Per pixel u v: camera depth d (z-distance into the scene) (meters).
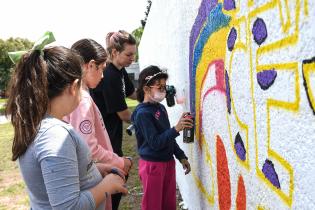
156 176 2.80
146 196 2.83
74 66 1.60
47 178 1.43
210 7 2.24
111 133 3.22
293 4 1.17
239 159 1.82
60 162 1.44
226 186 2.10
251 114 1.60
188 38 3.11
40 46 1.55
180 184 4.37
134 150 7.10
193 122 2.80
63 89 1.56
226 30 1.91
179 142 4.05
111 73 3.11
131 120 2.97
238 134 1.81
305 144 1.14
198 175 2.96
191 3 2.89
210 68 2.32
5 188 5.64
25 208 4.77
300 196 1.19
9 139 10.47
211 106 2.35
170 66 4.47
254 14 1.50
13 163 7.26
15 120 1.50
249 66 1.59
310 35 1.07
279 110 1.31
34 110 1.49
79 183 1.56
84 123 2.07
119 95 3.14
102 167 1.95
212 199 2.50
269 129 1.41
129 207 4.19
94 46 2.32
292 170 1.24
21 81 1.52
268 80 1.39
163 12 5.14
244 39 1.64
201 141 2.72
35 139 1.47
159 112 2.82
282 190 1.33
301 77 1.14
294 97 1.19
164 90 2.78
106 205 1.99
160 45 5.84
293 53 1.18
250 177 1.68
